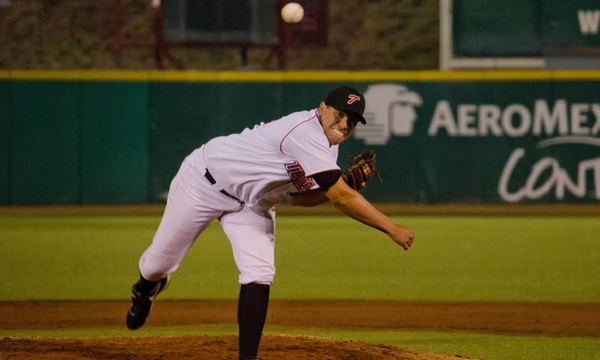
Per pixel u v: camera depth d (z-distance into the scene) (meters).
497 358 18.02
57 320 22.86
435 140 53.00
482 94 52.81
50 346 16.62
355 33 71.44
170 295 26.86
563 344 19.61
